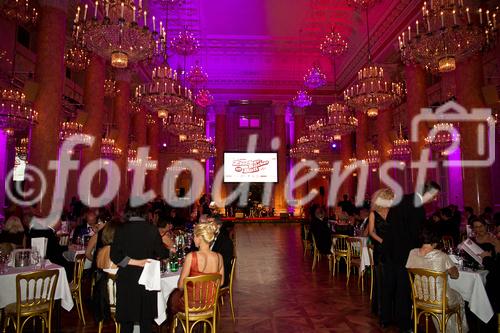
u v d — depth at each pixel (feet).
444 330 12.66
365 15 44.78
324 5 46.26
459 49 21.36
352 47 53.67
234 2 45.68
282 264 29.50
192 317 12.12
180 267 15.52
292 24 51.13
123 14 19.39
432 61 23.36
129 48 20.15
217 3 45.93
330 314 16.85
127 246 11.12
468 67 28.58
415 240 14.32
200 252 12.47
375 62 47.24
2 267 14.97
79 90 49.55
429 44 21.71
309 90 70.90
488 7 28.45
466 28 20.39
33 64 39.65
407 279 14.24
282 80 70.38
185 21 50.14
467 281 14.17
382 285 15.16
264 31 53.26
